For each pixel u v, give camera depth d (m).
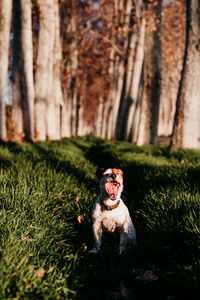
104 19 17.86
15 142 8.55
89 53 23.89
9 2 7.62
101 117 32.31
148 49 11.37
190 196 3.38
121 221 3.10
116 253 2.89
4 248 2.26
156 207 3.42
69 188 4.21
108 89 28.22
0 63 7.81
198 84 8.51
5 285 1.85
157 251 2.69
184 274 2.20
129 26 16.67
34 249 2.48
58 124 15.72
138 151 8.88
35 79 12.08
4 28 7.65
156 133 12.00
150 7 11.19
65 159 6.00
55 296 1.97
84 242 3.27
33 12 12.09
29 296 1.86
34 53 18.27
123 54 18.03
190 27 8.34
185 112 8.61
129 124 16.89
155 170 5.41
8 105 10.52
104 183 3.03
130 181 5.40
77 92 28.05
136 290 2.30
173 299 2.12
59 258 2.56
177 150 8.14
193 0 8.17
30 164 4.99
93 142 16.48
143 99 11.88
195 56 8.38
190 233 2.66
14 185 3.55
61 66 17.69
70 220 3.64
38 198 3.40
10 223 2.63
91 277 2.41
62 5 18.61
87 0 19.77
